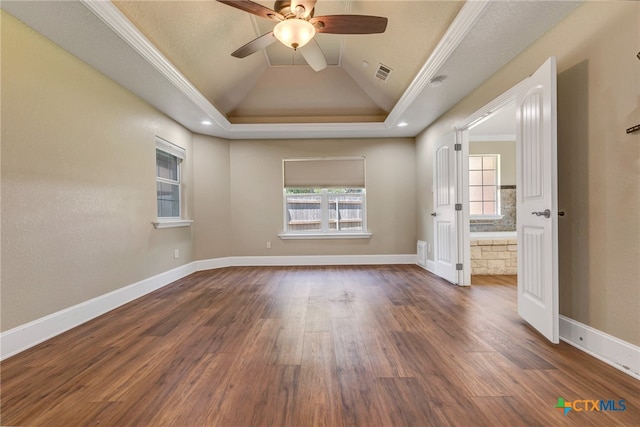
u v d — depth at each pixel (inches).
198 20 108.7
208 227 196.1
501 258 174.2
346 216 214.2
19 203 81.2
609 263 70.3
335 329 93.4
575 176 79.1
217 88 156.2
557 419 52.0
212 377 66.5
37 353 78.5
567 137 81.2
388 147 209.5
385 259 209.2
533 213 82.8
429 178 182.9
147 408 56.1
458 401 57.2
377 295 131.7
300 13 81.8
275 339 86.2
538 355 75.2
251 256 209.0
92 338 87.8
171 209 171.6
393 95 162.9
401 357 74.9
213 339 86.6
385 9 107.2
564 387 61.2
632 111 64.5
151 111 143.0
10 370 69.9
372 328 94.0
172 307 116.9
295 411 55.0
